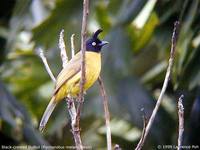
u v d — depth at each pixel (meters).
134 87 14.16
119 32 14.02
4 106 12.80
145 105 14.19
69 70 10.01
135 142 16.17
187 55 12.16
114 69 14.02
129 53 14.05
